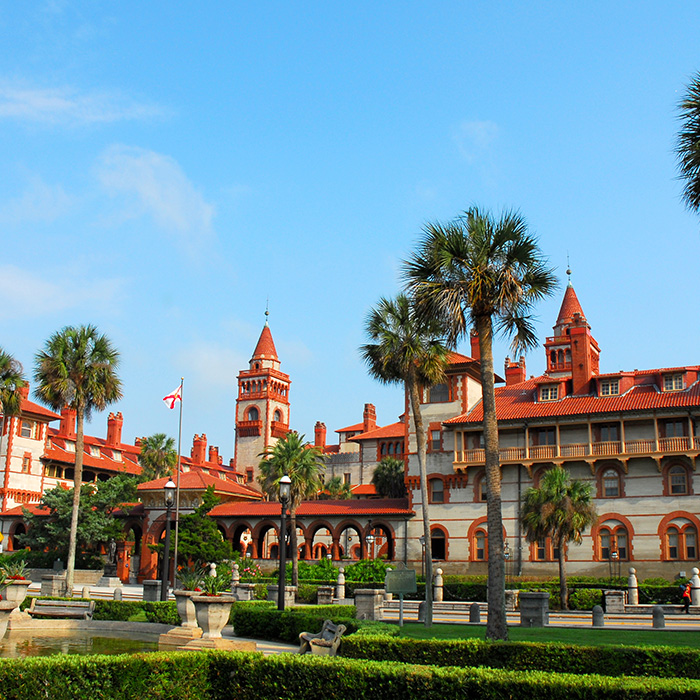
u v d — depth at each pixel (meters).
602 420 55.50
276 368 128.75
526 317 27.23
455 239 26.12
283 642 28.64
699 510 52.00
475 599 48.09
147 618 34.09
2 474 83.56
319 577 58.31
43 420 89.56
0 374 54.25
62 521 68.31
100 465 97.25
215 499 64.31
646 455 53.31
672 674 16.98
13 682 13.62
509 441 59.59
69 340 52.12
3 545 80.88
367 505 66.12
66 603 38.19
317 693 15.36
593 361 69.94
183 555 60.09
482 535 59.38
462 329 26.28
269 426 123.31
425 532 39.78
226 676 16.22
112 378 52.75
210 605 24.36
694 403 52.38
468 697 14.35
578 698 13.54
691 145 23.38
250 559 62.91
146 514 72.75
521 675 14.39
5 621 25.56
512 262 26.41
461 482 61.12
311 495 61.66
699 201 23.58
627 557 53.47
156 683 15.31
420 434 41.66
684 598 38.56
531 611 29.83
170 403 57.44
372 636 20.05
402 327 42.78
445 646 18.97
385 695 14.89
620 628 29.22
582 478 56.06
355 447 119.56
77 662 14.41
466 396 63.00
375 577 56.44
